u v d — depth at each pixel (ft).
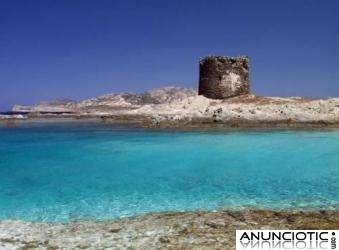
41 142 118.21
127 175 70.85
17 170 76.38
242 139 111.96
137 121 222.07
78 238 39.73
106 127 186.70
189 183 64.13
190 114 160.66
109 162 82.74
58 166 79.77
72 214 49.08
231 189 59.82
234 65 186.70
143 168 76.28
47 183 66.13
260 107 154.61
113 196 57.47
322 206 49.75
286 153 88.38
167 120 160.97
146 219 45.50
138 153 92.53
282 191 58.03
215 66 185.57
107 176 70.33
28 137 135.95
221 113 152.66
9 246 38.06
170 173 71.67
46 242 38.88
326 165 75.61
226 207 50.26
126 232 40.98
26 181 67.67
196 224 42.80
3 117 329.11
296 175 68.18
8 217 48.21
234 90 186.60
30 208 52.19
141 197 56.54
